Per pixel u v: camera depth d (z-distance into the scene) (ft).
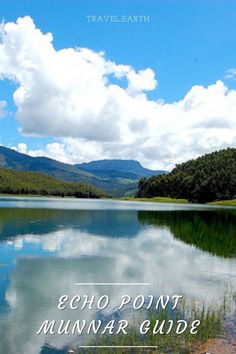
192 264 111.96
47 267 104.06
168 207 465.06
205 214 324.39
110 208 397.60
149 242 152.35
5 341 57.06
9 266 104.42
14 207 348.18
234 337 54.70
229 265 111.45
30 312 69.10
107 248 135.74
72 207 389.39
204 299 75.87
